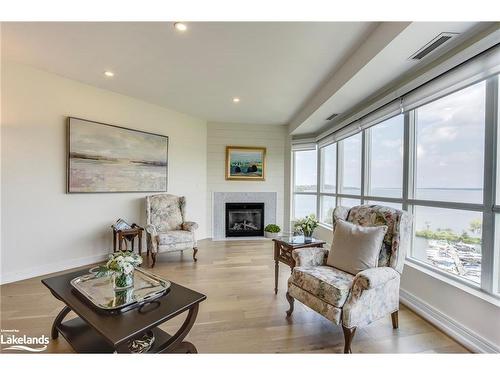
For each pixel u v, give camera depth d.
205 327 2.00
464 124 2.03
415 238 2.57
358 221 2.30
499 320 1.61
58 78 3.12
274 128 5.45
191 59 2.67
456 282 1.98
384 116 2.87
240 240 5.10
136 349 1.51
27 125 2.90
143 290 1.65
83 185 3.36
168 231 3.81
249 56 2.59
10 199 2.80
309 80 3.16
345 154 4.13
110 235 3.68
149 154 4.12
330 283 1.78
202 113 4.68
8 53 2.60
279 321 2.10
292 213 5.43
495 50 1.66
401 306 2.38
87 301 1.50
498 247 1.75
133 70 2.96
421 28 1.74
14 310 2.19
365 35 2.19
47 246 3.08
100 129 3.51
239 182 5.32
